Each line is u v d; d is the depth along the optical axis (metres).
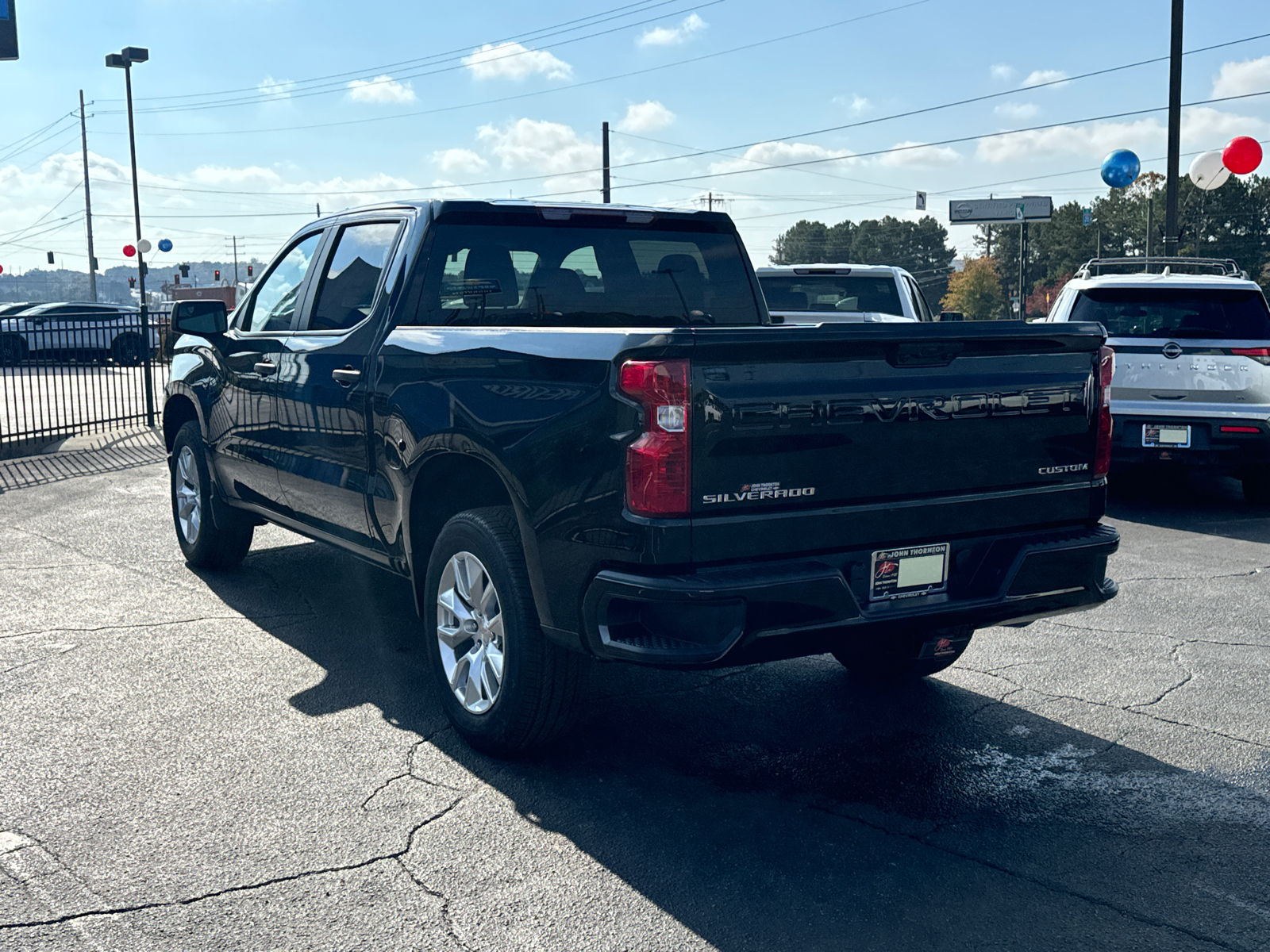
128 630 5.29
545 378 3.39
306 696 4.43
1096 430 3.77
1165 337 8.87
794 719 4.30
